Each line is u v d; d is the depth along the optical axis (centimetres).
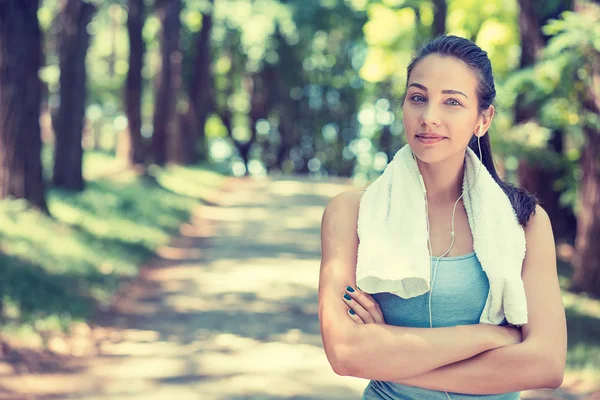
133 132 2620
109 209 1709
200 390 690
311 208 2541
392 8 2506
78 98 1864
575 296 1166
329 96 5075
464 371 219
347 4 3491
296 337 904
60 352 790
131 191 2091
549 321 225
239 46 4700
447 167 228
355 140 5116
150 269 1350
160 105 2920
